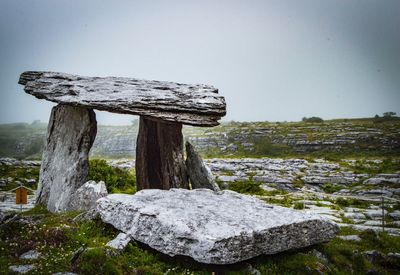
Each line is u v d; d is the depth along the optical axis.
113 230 12.27
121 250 10.70
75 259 9.82
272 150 75.94
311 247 12.57
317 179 37.22
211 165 43.34
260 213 12.43
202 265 10.48
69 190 16.69
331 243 13.39
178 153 18.75
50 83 18.34
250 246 10.48
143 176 19.42
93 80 18.61
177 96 16.38
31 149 130.38
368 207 25.34
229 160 46.75
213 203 13.12
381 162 47.72
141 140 19.58
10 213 12.53
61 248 10.54
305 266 11.13
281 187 34.41
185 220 10.95
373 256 13.04
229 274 10.12
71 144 17.59
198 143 88.69
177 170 18.52
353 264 12.39
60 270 9.34
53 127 18.91
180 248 10.34
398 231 17.39
